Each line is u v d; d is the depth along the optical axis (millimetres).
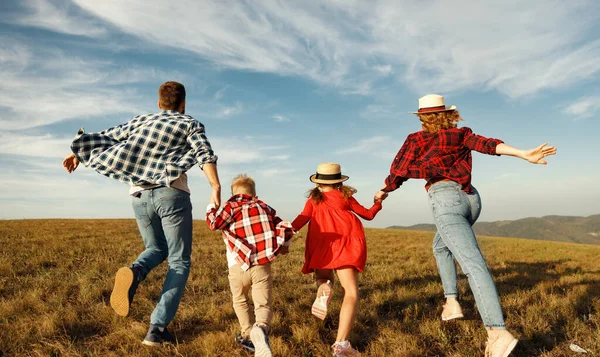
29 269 6793
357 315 4484
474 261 3168
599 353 3412
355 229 3697
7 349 3387
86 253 8727
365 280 6680
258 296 3293
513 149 3146
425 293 5609
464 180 3465
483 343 3674
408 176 3684
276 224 3512
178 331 3965
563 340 3812
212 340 3541
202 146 3488
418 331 4086
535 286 6211
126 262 7660
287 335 3912
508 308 4863
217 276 6637
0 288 5359
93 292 5098
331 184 3926
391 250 11922
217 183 3408
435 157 3561
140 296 5066
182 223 3570
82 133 3539
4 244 10062
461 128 3619
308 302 4953
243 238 3371
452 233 3352
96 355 3326
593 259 11500
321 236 3648
